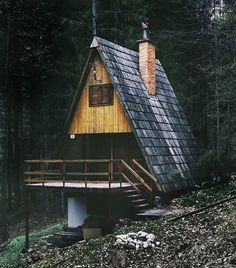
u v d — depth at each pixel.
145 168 17.48
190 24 25.16
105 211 17.02
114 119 17.92
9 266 14.77
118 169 18.25
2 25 25.50
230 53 20.42
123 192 15.86
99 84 18.34
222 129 19.06
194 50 24.91
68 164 19.72
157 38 25.22
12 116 27.77
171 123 20.58
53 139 27.03
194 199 16.34
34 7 25.73
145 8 24.86
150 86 20.22
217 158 19.08
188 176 18.88
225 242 10.17
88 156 19.11
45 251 13.84
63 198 25.75
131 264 10.37
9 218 25.61
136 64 20.47
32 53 26.22
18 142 27.38
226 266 8.78
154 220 14.13
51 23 26.14
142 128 17.50
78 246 12.77
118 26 25.05
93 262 10.96
